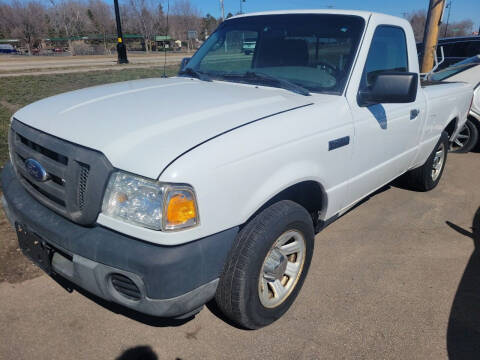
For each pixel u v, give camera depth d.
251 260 2.15
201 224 1.90
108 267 1.90
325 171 2.59
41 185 2.16
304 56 3.03
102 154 1.91
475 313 2.75
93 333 2.47
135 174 1.83
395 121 3.25
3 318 2.55
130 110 2.27
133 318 2.61
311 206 2.91
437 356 2.37
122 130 2.02
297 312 2.70
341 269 3.21
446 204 4.57
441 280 3.11
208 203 1.91
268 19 3.38
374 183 3.37
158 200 1.80
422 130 3.86
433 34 7.55
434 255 3.47
